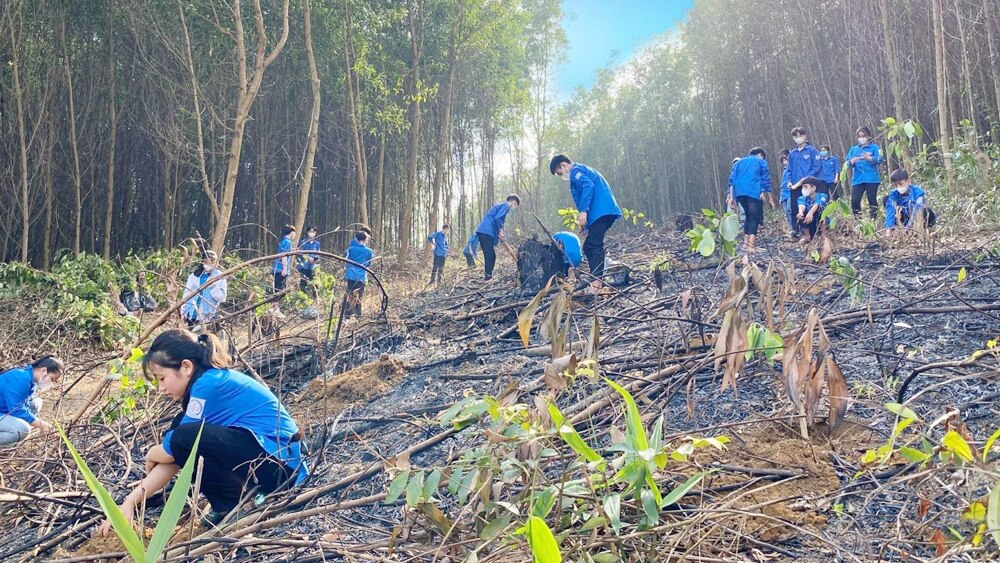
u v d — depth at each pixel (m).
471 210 34.25
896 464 2.73
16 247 18.27
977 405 3.05
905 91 17.02
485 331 6.11
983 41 15.12
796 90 24.58
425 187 27.45
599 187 6.42
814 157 9.38
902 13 17.66
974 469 1.91
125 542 1.62
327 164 22.97
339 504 2.99
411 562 2.53
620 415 3.30
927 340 3.84
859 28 18.98
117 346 8.27
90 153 18.27
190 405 3.09
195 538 2.81
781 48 25.77
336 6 16.86
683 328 4.50
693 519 2.32
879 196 9.36
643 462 2.10
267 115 20.81
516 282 7.66
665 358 4.07
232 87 18.72
